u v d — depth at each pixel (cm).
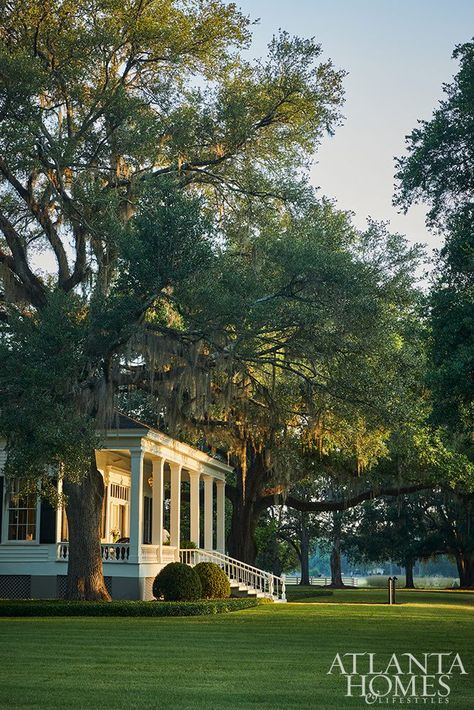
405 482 3812
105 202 2175
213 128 2456
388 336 2420
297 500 3919
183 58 2483
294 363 2423
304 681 1110
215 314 2070
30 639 1556
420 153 1892
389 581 3181
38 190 2509
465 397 1822
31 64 2064
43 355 1886
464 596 4384
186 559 3144
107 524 3145
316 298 2214
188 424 2923
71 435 1853
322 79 2494
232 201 2644
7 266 2362
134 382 2370
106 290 2230
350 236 2475
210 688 1041
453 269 1878
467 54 1862
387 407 2525
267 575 3275
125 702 930
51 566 2723
